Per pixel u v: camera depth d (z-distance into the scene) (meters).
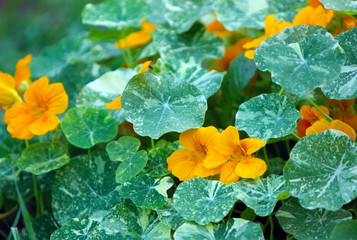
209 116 1.13
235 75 1.10
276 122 0.99
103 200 1.02
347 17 1.09
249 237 0.95
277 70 0.97
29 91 1.04
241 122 1.00
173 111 1.00
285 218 0.98
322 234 0.97
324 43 0.97
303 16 1.02
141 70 1.01
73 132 1.06
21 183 1.10
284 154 1.13
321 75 0.96
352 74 0.99
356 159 0.96
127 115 0.99
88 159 1.06
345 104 1.04
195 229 0.96
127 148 1.03
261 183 0.98
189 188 0.98
